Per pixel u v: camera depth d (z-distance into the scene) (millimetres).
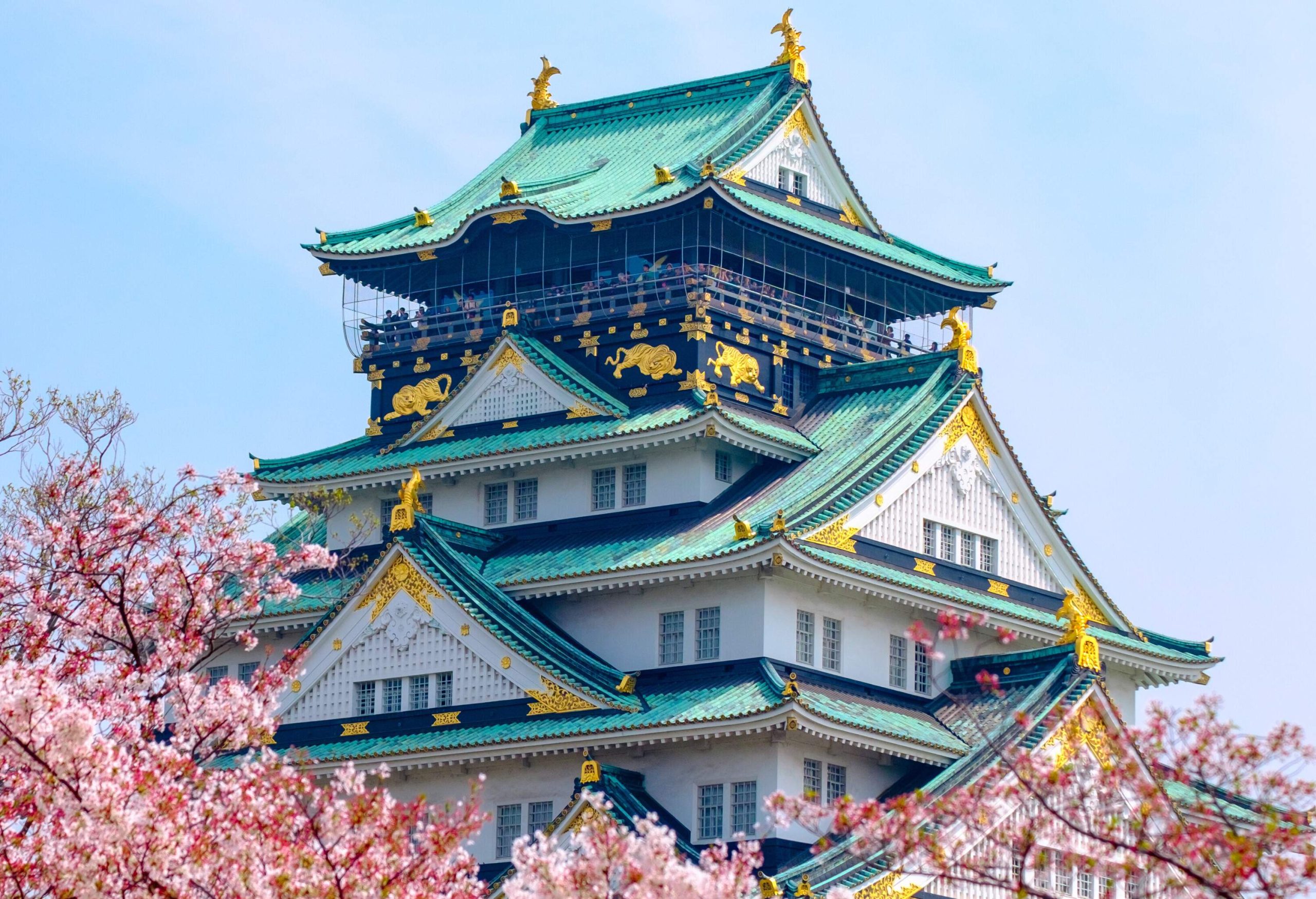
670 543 110812
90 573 78750
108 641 79062
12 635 77875
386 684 111250
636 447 114562
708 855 64875
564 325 122812
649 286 121188
